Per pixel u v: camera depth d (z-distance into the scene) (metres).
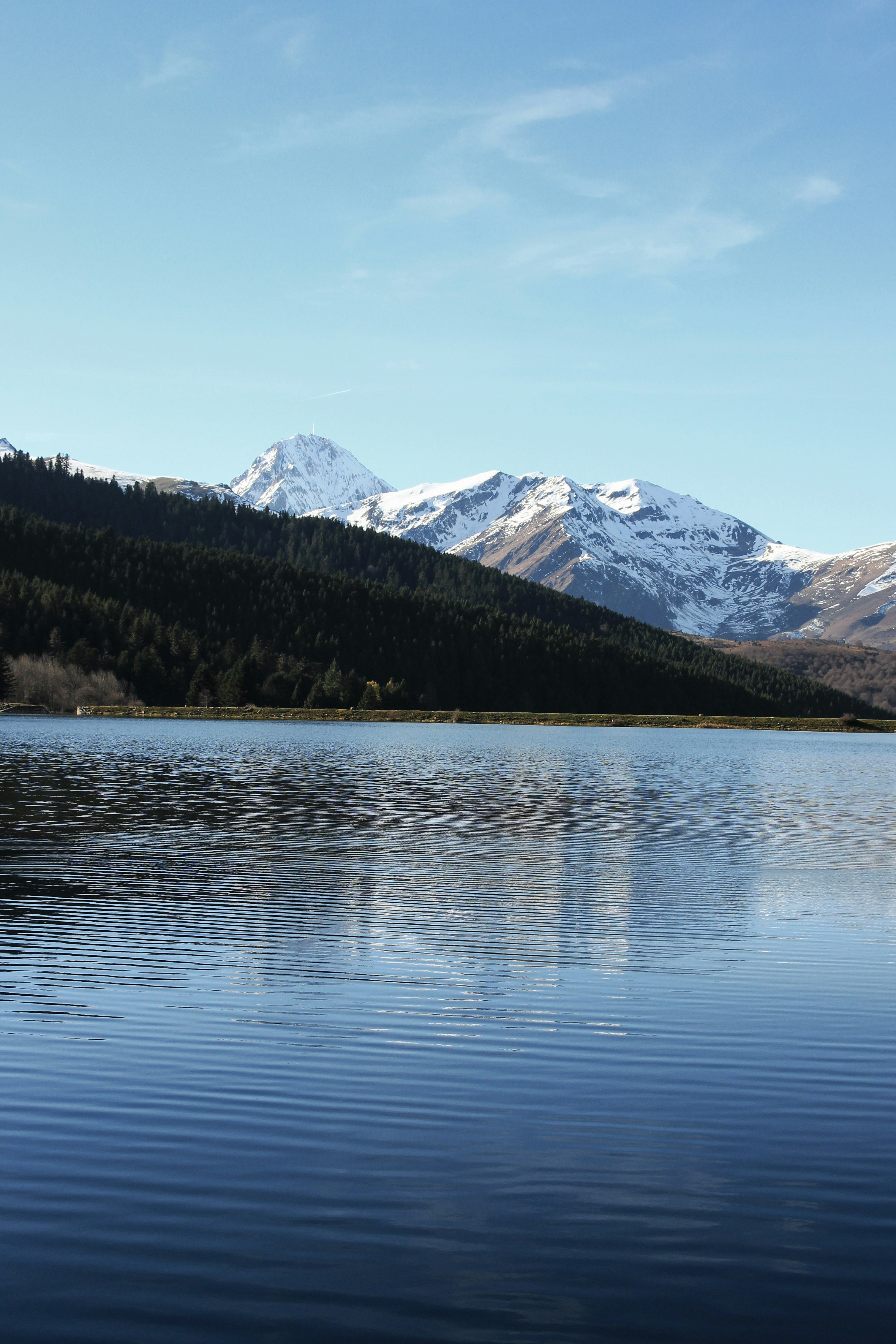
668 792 72.94
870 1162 13.13
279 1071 15.84
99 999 19.42
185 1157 12.88
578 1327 9.70
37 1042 16.97
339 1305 9.95
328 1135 13.60
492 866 36.84
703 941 25.27
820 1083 15.75
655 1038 17.75
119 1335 9.45
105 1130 13.60
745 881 34.78
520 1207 11.83
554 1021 18.62
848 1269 10.70
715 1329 9.72
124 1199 11.79
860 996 20.41
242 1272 10.44
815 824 54.66
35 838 41.16
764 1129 14.08
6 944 23.53
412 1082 15.52
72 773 73.38
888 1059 16.81
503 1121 14.17
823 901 31.11
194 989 20.19
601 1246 11.05
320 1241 11.02
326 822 49.28
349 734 154.50
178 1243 10.93
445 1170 12.68
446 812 55.59
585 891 32.00
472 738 154.75
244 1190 12.06
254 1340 9.41
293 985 20.61
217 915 27.11
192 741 121.75
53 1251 10.73
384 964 22.39
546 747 133.88
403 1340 9.47
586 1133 13.84
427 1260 10.70
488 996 20.14
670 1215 11.73
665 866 37.84
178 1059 16.30
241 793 62.84
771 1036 17.91
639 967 22.59
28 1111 14.15
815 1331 9.71
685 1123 14.23
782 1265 10.76
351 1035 17.61
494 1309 9.92
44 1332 9.46
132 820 47.69
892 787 82.88
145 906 28.08
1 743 108.31
